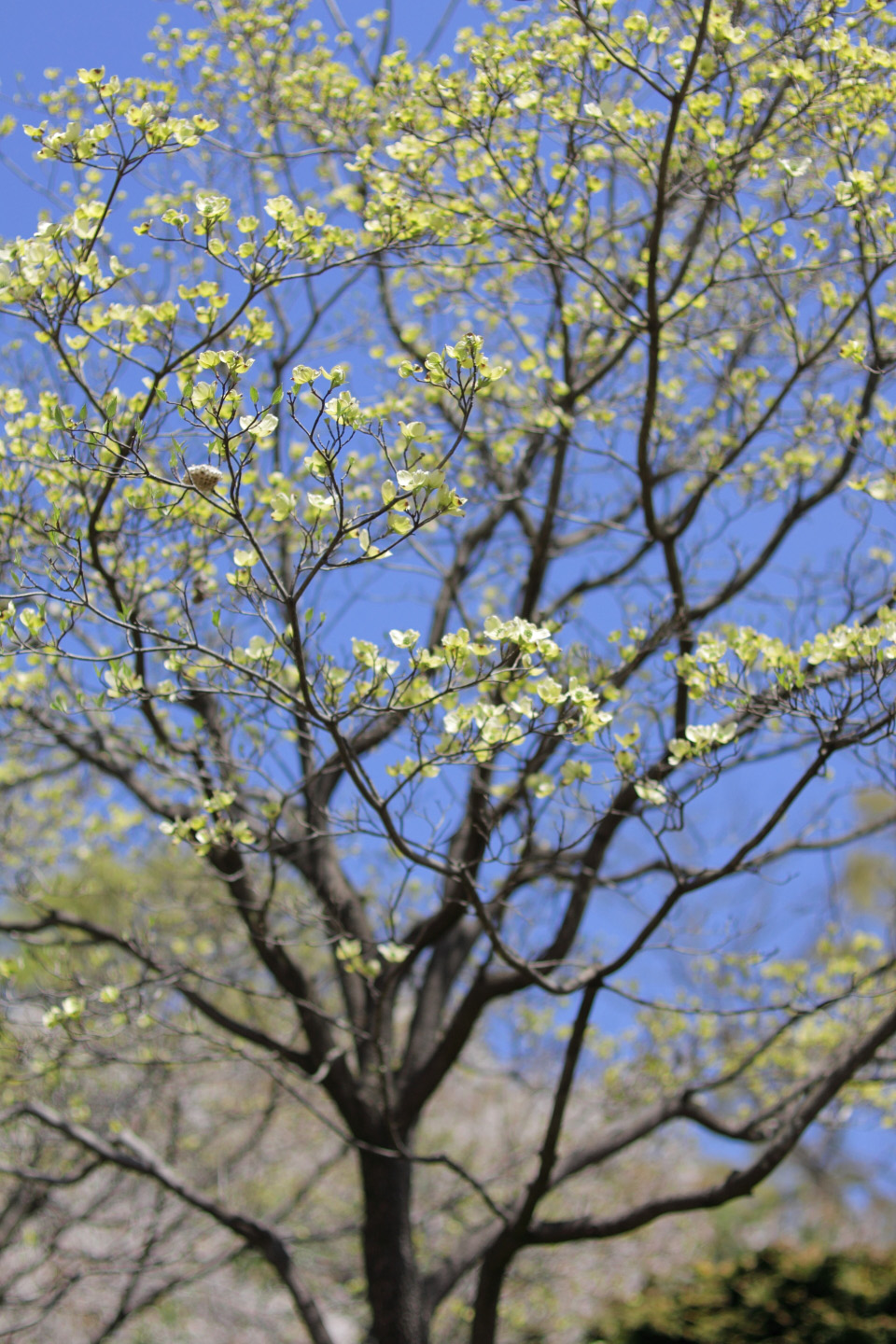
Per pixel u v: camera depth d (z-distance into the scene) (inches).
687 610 204.7
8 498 182.4
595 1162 228.1
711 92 175.2
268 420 119.7
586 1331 329.4
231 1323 341.4
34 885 240.4
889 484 168.7
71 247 146.5
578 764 151.6
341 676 150.0
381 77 207.0
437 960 262.1
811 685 160.6
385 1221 230.1
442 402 219.8
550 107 179.2
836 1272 320.5
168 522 169.0
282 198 146.3
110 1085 286.0
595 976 188.9
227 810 204.5
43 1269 306.2
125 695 149.7
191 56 208.8
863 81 170.9
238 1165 317.7
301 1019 242.2
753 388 225.5
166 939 267.9
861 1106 259.8
